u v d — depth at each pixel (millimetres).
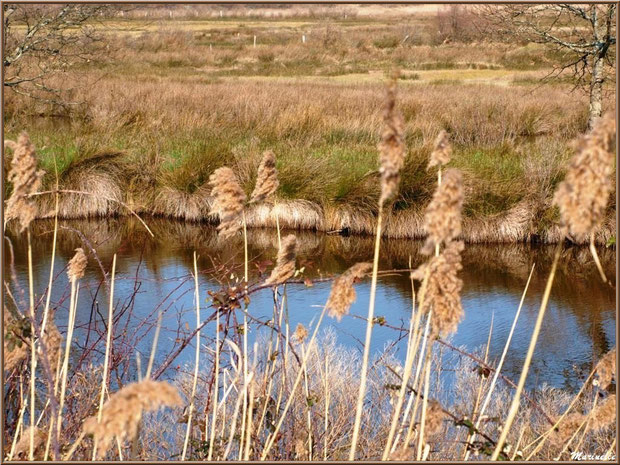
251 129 17969
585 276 10469
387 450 2566
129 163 14562
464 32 45344
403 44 45750
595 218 1824
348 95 23234
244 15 75375
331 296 2461
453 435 4539
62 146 14742
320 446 4004
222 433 3666
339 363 5574
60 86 22406
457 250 2244
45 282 9195
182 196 13875
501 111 20328
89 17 15680
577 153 1850
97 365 5281
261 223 13172
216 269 4398
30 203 2652
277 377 4824
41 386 4711
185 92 23062
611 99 15453
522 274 10664
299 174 13531
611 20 14047
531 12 15023
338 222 12961
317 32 51062
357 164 14156
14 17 15047
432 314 2295
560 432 3145
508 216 12328
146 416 4723
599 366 2994
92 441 3283
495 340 7914
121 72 32500
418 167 13000
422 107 20875
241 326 3766
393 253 11797
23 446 2824
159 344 6746
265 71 37531
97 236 12320
